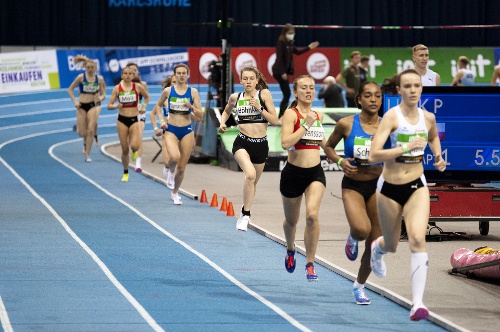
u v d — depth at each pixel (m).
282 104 33.59
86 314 12.69
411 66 45.47
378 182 12.14
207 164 34.69
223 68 33.25
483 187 19.44
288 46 33.44
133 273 15.67
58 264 16.34
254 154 18.98
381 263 12.87
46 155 37.06
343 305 13.49
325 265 16.44
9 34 47.53
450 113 18.72
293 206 14.23
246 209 18.61
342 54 46.88
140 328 11.99
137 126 28.14
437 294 14.10
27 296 13.75
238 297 13.96
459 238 19.48
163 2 48.84
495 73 30.69
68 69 45.97
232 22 33.00
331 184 28.84
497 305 13.38
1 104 46.28
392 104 18.11
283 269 16.25
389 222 12.09
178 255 17.45
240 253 17.75
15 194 26.09
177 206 24.25
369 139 12.99
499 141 18.81
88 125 34.44
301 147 13.96
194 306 13.31
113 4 48.56
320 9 49.69
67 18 48.12
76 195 26.06
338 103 37.72
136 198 25.64
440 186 19.52
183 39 49.19
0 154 37.03
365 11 49.94
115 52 46.78
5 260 16.64
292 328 12.12
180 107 23.38
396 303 13.63
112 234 19.73
